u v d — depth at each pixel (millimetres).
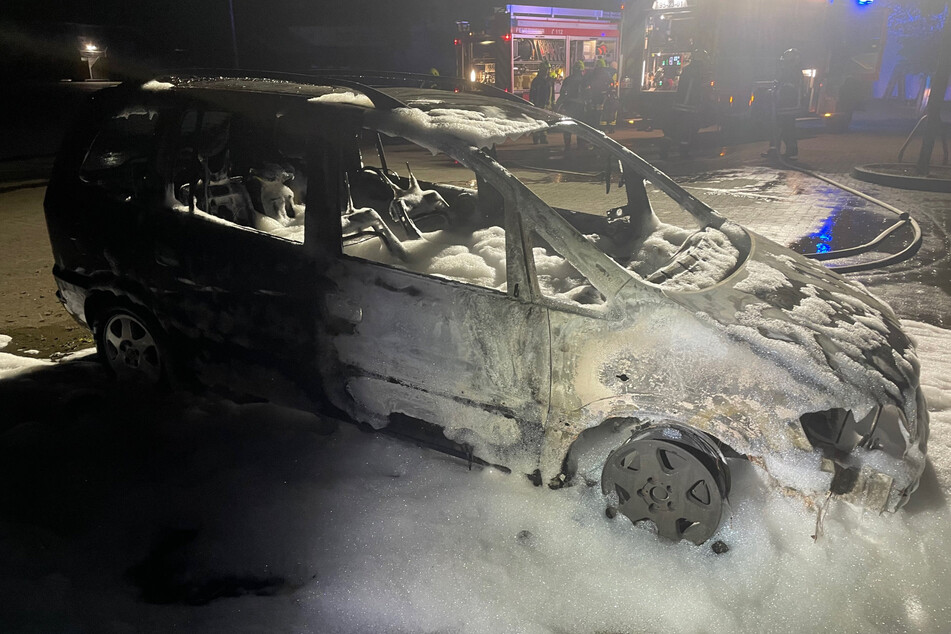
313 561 2889
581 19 19203
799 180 12055
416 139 3137
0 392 4230
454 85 4688
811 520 3023
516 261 2910
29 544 2994
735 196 10547
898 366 2881
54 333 5320
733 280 3162
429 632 2551
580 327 2816
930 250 7691
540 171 13227
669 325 2748
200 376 3803
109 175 4098
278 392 3578
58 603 2676
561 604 2658
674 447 2746
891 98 32969
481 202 4648
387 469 3465
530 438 2984
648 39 17375
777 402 2631
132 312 3922
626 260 4199
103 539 3037
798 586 2719
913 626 2545
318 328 3322
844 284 3557
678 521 2859
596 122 16453
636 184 4316
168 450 3662
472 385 3031
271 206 4074
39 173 12664
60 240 4062
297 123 3328
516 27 18312
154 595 2732
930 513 3143
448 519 3104
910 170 12297
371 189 4645
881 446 2877
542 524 3043
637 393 2754
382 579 2783
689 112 14867
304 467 3498
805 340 2787
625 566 2824
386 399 3279
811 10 16141
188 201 3697
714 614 2600
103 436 3779
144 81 3945
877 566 2824
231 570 2854
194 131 3795
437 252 3959
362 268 3160
